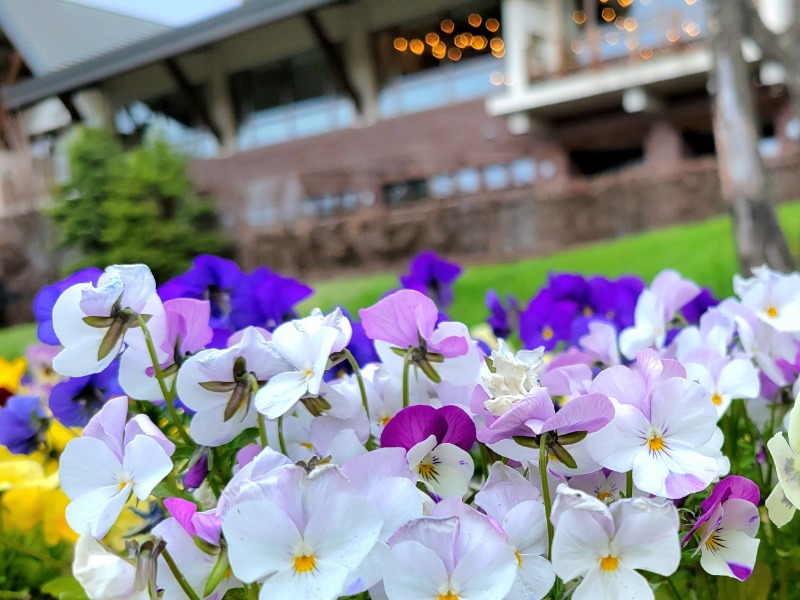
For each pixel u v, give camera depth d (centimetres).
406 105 480
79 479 23
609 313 52
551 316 53
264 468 21
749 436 35
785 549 34
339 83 482
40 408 41
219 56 533
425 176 466
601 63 410
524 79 422
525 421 22
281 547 19
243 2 510
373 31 486
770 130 390
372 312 26
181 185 497
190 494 26
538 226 410
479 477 33
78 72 531
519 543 22
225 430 25
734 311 34
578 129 431
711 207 377
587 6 416
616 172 452
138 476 23
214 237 492
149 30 748
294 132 521
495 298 69
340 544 19
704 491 28
